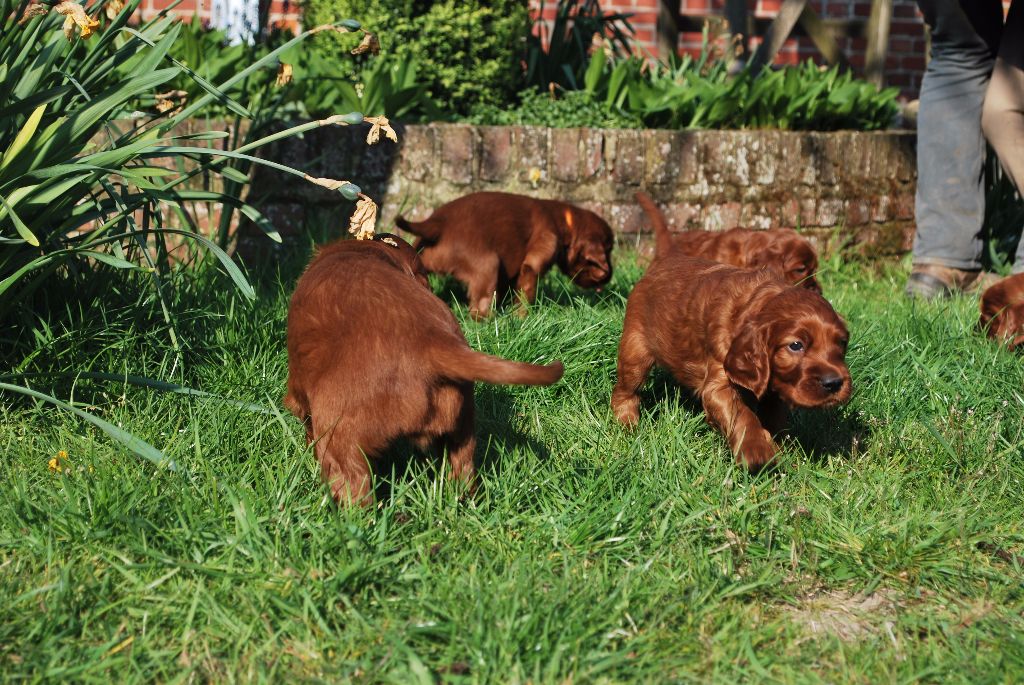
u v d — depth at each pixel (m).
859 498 2.08
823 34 6.32
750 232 3.89
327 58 4.74
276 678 1.43
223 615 1.53
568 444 2.30
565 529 1.87
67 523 1.74
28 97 2.12
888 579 1.83
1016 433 2.43
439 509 1.85
